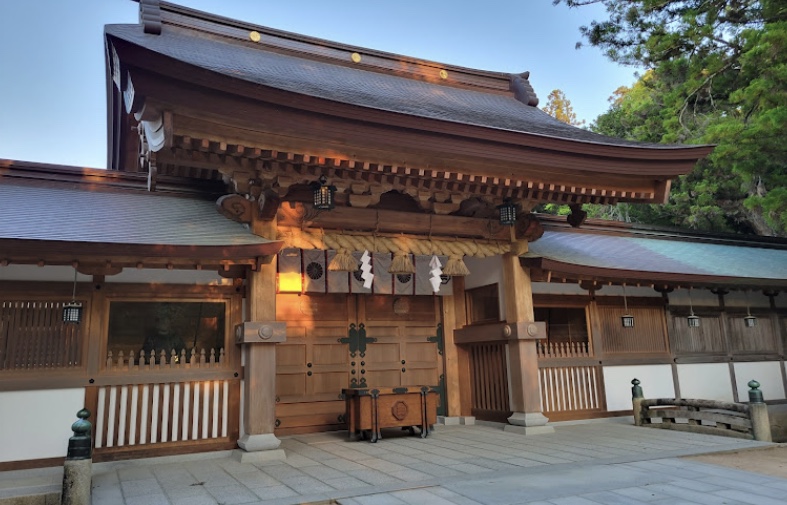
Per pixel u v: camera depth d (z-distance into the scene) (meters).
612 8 14.27
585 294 10.38
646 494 4.64
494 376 9.41
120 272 6.56
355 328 9.66
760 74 10.50
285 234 7.38
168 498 4.79
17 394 6.25
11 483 5.72
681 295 11.32
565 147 7.55
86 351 6.64
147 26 8.10
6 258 5.70
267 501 4.58
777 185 13.11
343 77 9.47
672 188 19.28
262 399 6.67
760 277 10.67
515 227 8.91
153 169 6.16
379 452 6.92
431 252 8.36
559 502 4.42
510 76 11.98
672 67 13.24
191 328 7.25
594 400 10.02
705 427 8.27
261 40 9.50
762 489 4.81
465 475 5.43
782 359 11.91
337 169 6.79
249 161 6.46
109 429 6.56
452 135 6.91
